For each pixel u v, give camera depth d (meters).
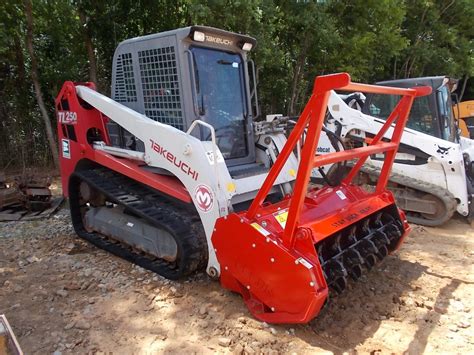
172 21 9.33
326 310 3.52
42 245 4.95
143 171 4.22
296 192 2.92
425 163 6.14
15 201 6.20
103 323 3.31
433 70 16.75
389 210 4.17
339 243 3.57
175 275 3.90
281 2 9.20
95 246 4.88
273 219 3.31
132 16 9.09
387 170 4.04
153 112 4.31
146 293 3.76
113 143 4.82
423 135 6.14
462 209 5.96
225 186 3.61
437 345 3.09
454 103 6.98
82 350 2.98
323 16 9.34
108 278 4.05
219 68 4.25
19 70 9.90
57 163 9.48
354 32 10.59
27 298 3.69
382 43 11.52
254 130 4.61
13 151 10.16
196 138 3.77
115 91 4.70
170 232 3.78
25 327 3.24
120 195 4.30
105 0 8.64
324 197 3.78
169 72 4.06
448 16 16.62
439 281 4.13
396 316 3.49
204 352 2.96
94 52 9.65
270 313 3.23
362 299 3.73
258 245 3.13
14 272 4.23
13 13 8.42
